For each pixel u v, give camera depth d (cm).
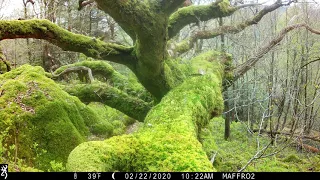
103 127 675
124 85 966
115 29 1812
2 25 593
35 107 518
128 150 335
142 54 650
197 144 363
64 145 512
